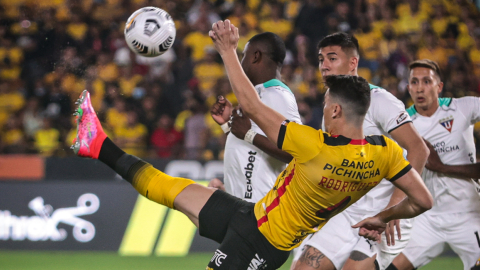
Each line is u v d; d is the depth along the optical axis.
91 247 19.97
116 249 20.02
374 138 7.85
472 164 11.52
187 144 24.14
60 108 26.39
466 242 11.95
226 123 10.44
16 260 18.52
